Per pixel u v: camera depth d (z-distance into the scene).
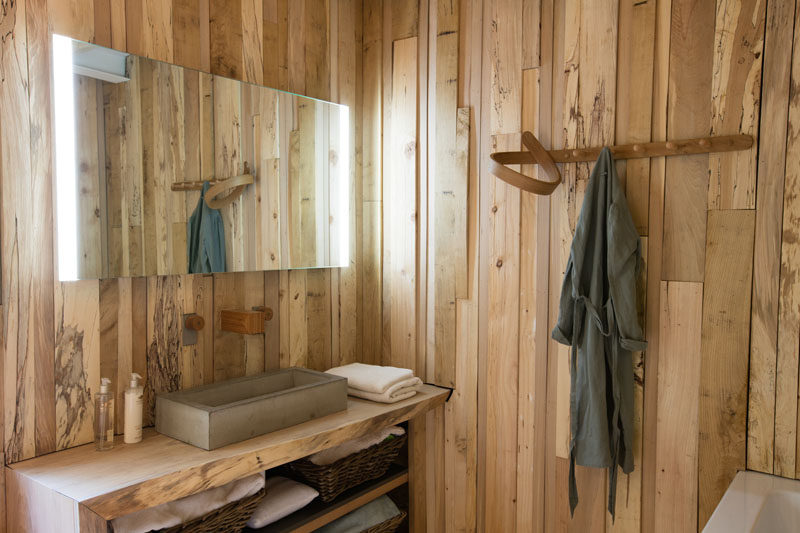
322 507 1.95
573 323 1.88
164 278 1.81
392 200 2.44
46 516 1.33
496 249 2.16
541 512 2.07
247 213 2.00
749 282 1.68
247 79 2.02
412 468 2.35
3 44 1.42
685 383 1.79
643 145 1.79
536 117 2.05
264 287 2.12
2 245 1.44
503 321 2.15
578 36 1.95
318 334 2.34
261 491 1.73
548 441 2.05
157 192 1.73
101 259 1.60
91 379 1.63
